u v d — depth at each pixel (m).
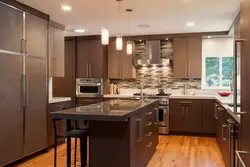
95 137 3.12
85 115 2.79
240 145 2.00
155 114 4.70
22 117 4.03
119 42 4.03
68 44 6.97
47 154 4.53
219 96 5.73
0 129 3.58
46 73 4.68
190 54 6.40
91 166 3.13
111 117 2.71
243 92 1.75
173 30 6.04
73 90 6.92
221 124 4.21
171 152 4.68
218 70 6.63
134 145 3.18
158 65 6.96
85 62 6.86
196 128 6.11
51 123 4.82
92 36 6.76
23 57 4.04
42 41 4.55
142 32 6.28
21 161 4.11
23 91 4.04
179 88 6.81
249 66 1.53
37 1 3.83
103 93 6.77
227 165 3.39
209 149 4.87
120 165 3.03
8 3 3.70
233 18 4.81
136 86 7.11
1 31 3.59
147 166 3.90
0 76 3.58
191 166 3.91
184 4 3.95
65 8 4.20
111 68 6.91
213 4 3.93
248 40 1.55
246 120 1.64
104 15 4.60
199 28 5.78
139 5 4.00
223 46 6.57
